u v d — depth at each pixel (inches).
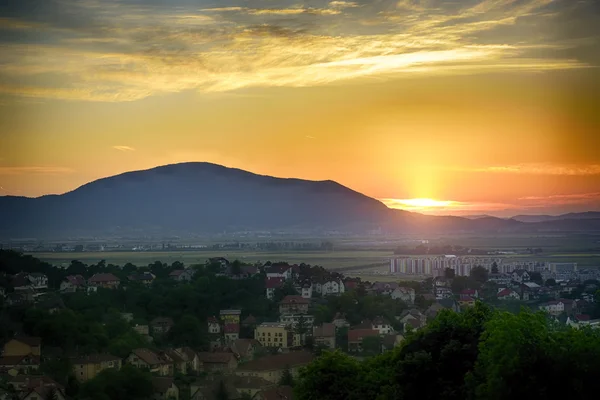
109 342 5733.3
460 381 2910.9
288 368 5383.9
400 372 2974.9
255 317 6948.8
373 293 7721.5
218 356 5728.3
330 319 6929.1
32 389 4608.8
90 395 4800.7
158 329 6432.1
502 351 2652.6
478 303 3191.4
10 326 5821.9
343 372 3206.2
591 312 6368.1
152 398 4921.3
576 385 2551.7
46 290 7367.1
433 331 3068.4
